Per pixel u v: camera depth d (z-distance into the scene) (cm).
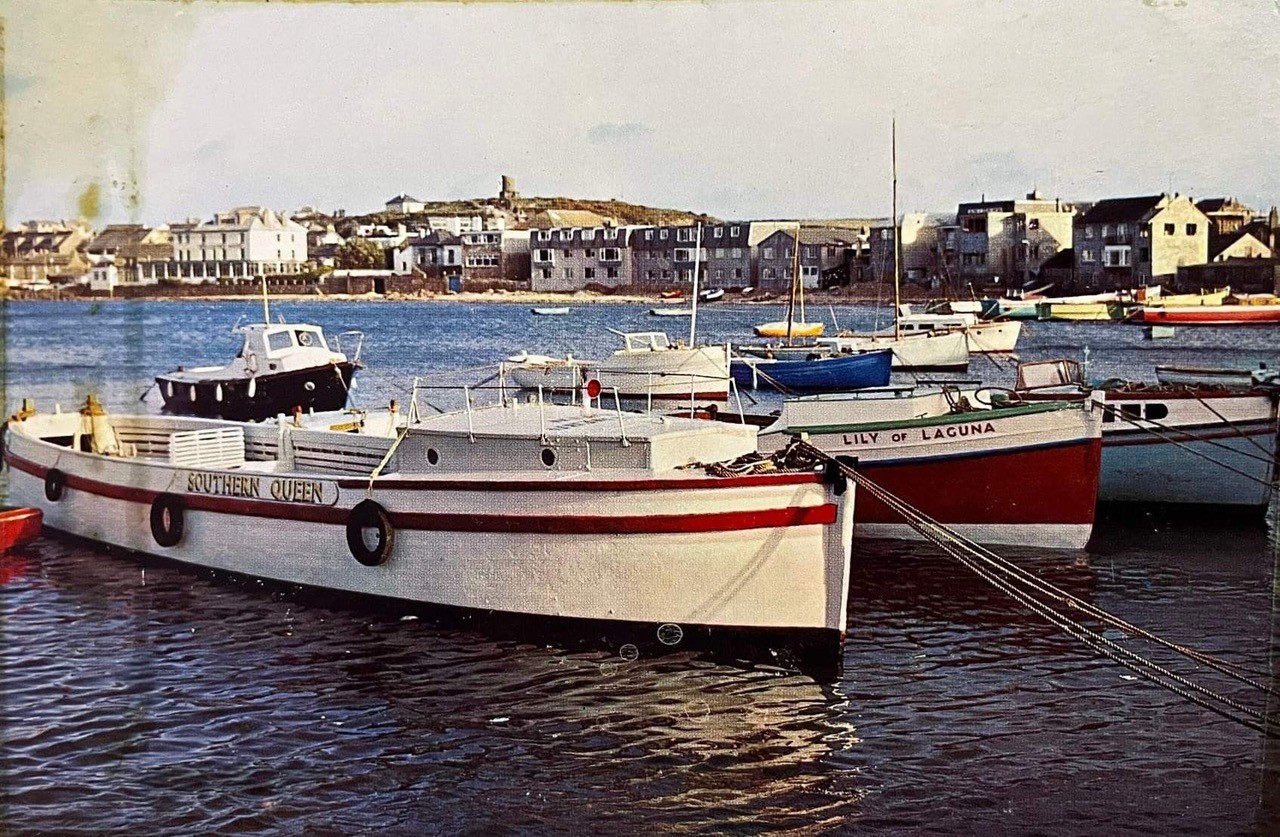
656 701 1016
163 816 846
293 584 1238
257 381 2388
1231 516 1683
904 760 927
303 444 1380
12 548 1434
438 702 1017
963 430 1495
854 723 989
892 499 1171
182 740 955
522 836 823
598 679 1055
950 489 1509
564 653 1102
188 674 1073
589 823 838
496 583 1120
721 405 2408
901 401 1544
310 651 1122
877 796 873
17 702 1015
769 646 1067
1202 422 1675
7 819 836
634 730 970
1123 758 934
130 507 1370
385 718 991
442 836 823
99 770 906
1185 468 1688
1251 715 986
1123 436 1702
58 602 1249
